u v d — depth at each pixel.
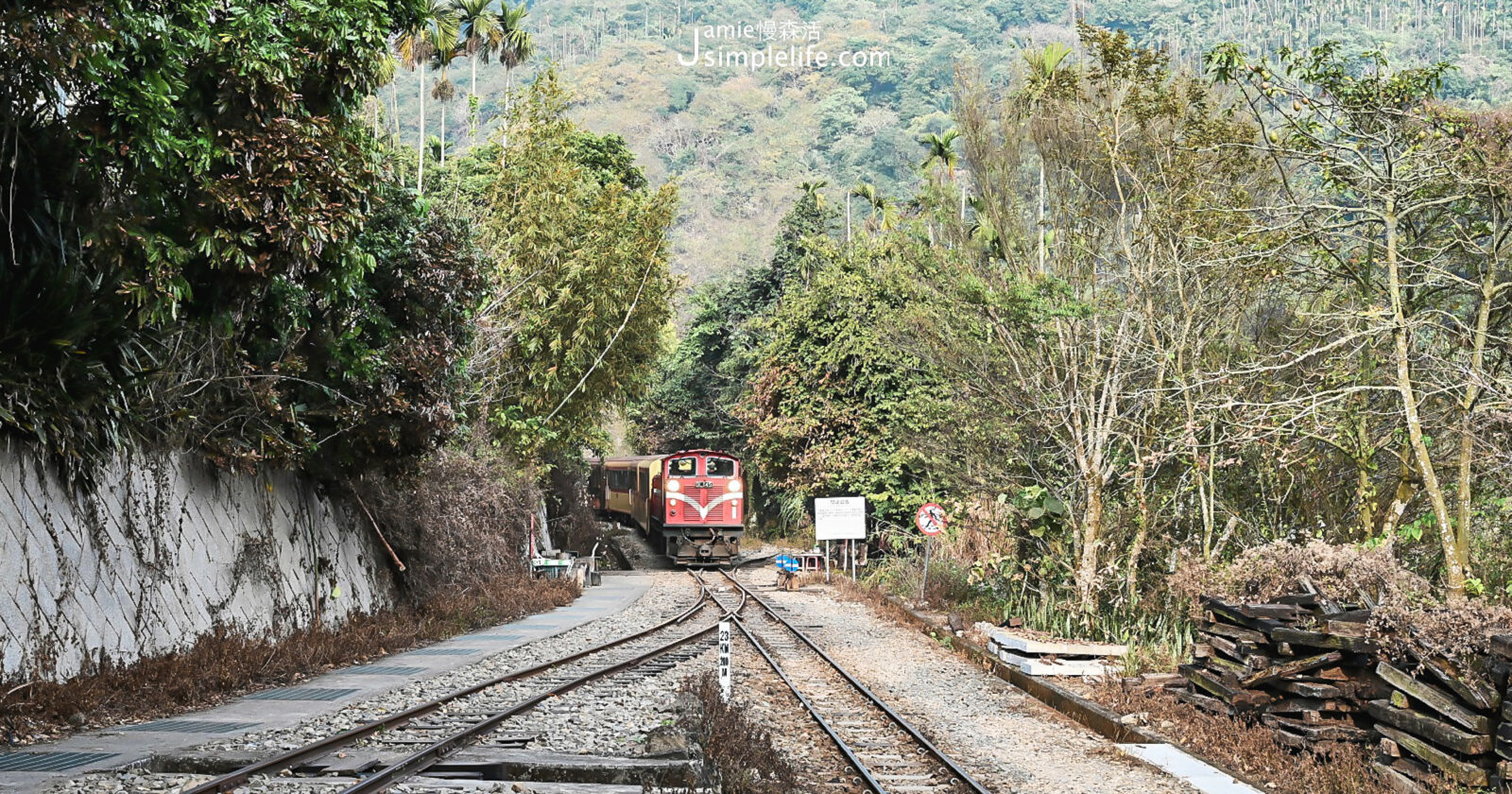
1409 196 13.75
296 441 16.23
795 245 50.91
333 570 19.03
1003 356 21.23
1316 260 14.94
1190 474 18.64
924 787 10.40
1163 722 12.84
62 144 11.12
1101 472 19.30
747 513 55.50
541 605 26.03
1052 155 19.05
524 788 8.71
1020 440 22.48
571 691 14.34
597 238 31.92
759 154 174.38
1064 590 21.05
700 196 165.00
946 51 178.38
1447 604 10.09
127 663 13.13
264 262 11.88
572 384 33.41
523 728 11.48
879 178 152.88
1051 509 20.75
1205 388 17.33
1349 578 11.35
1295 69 14.00
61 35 9.38
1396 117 13.64
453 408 19.14
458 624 21.45
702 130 185.12
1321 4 127.25
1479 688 8.84
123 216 11.28
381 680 14.82
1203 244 16.27
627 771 9.35
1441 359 13.13
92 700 11.59
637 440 63.25
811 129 178.88
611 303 32.16
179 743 10.24
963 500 25.34
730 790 9.67
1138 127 18.08
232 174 11.95
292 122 11.88
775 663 18.22
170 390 14.28
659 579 36.56
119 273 11.69
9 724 10.46
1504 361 13.98
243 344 15.62
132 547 13.58
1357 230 14.47
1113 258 19.09
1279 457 16.64
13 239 11.55
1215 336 17.97
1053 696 15.12
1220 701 12.40
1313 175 16.86
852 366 36.22
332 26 12.52
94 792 8.26
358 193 12.93
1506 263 13.62
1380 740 10.20
